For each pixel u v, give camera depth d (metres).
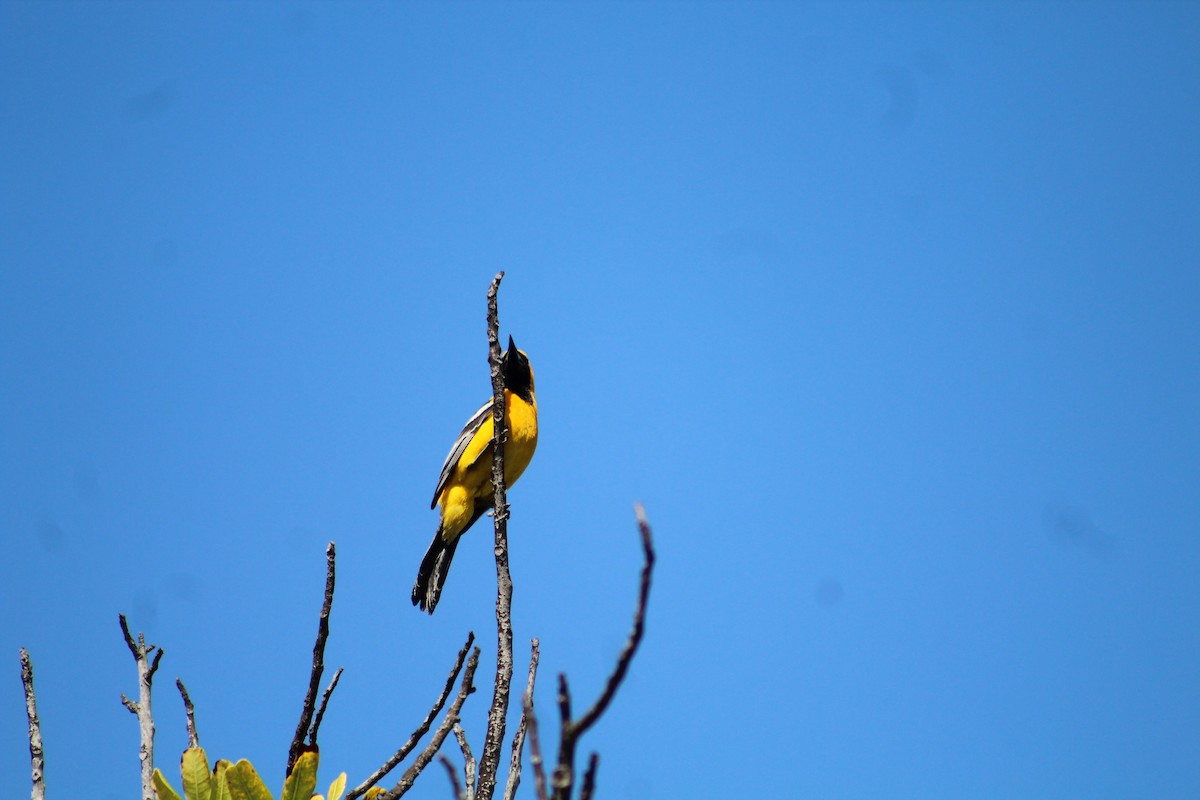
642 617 4.67
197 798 8.91
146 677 9.50
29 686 9.04
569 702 4.84
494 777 8.96
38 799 8.57
